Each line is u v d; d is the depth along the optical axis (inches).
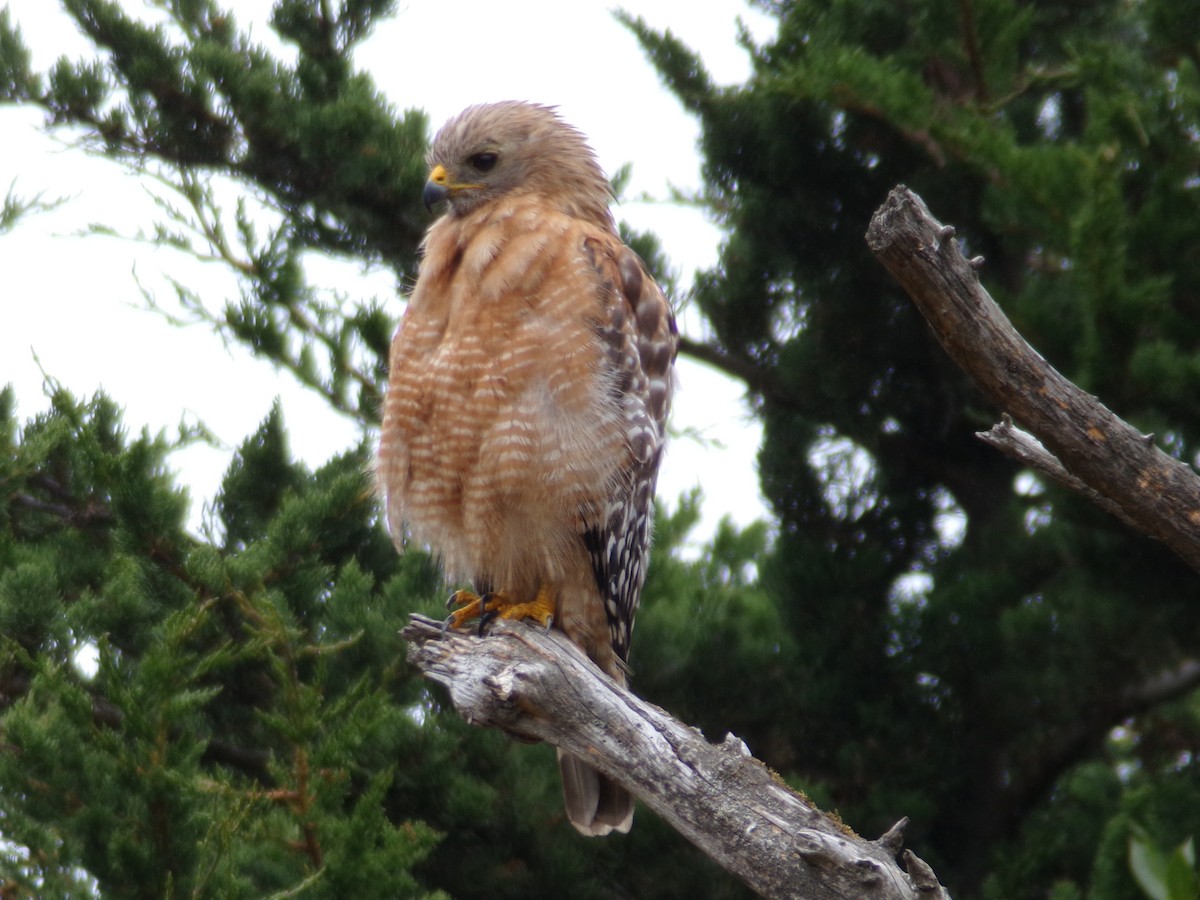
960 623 562.3
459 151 366.0
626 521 325.1
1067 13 589.0
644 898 509.7
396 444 334.6
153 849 303.4
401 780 474.9
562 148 368.5
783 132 562.3
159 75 596.1
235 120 609.6
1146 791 427.2
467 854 501.0
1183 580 515.2
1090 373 462.0
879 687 572.1
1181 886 189.6
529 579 331.0
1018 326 500.1
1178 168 464.8
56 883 306.7
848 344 590.6
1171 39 495.8
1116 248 437.1
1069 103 595.2
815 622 579.5
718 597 583.2
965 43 514.6
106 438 493.7
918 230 218.2
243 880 316.5
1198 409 459.5
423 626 274.5
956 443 601.3
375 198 600.1
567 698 250.8
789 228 592.7
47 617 420.5
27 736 314.2
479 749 494.9
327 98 620.4
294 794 326.3
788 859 226.4
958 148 493.4
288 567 452.8
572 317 315.9
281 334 540.1
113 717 422.0
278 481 515.2
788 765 574.9
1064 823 533.6
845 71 493.7
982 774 577.0
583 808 319.9
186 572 434.0
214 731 476.7
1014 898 520.1
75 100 607.8
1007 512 600.1
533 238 322.7
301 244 627.5
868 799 556.7
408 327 332.8
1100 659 557.6
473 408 316.5
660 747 243.1
